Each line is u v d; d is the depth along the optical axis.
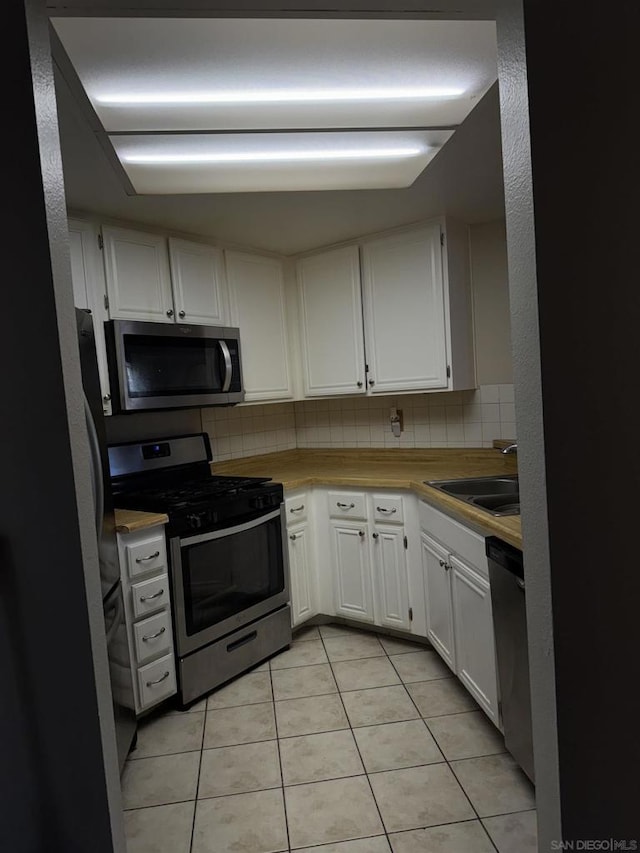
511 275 0.95
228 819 1.67
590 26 0.84
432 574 2.50
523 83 0.87
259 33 1.19
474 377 3.02
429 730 2.06
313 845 1.56
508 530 1.59
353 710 2.23
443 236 2.77
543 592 0.90
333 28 1.18
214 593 2.45
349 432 3.56
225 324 2.94
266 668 2.64
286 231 2.84
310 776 1.85
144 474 2.72
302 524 3.01
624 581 0.86
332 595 3.04
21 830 0.97
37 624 0.93
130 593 2.10
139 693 2.12
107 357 2.36
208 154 1.78
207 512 2.39
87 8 0.92
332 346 3.24
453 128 1.71
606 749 0.87
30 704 0.95
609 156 0.85
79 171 1.91
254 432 3.47
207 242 2.88
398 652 2.73
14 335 0.90
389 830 1.59
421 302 2.88
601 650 0.87
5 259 0.89
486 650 1.92
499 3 0.93
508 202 0.95
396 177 2.13
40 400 0.90
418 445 3.27
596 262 0.85
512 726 1.71
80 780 0.94
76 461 0.92
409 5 0.93
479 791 1.73
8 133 0.87
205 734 2.13
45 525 0.92
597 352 0.85
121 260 2.45
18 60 0.86
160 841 1.60
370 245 3.04
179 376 2.60
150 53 1.23
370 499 2.84
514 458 2.83
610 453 0.86
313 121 1.60
